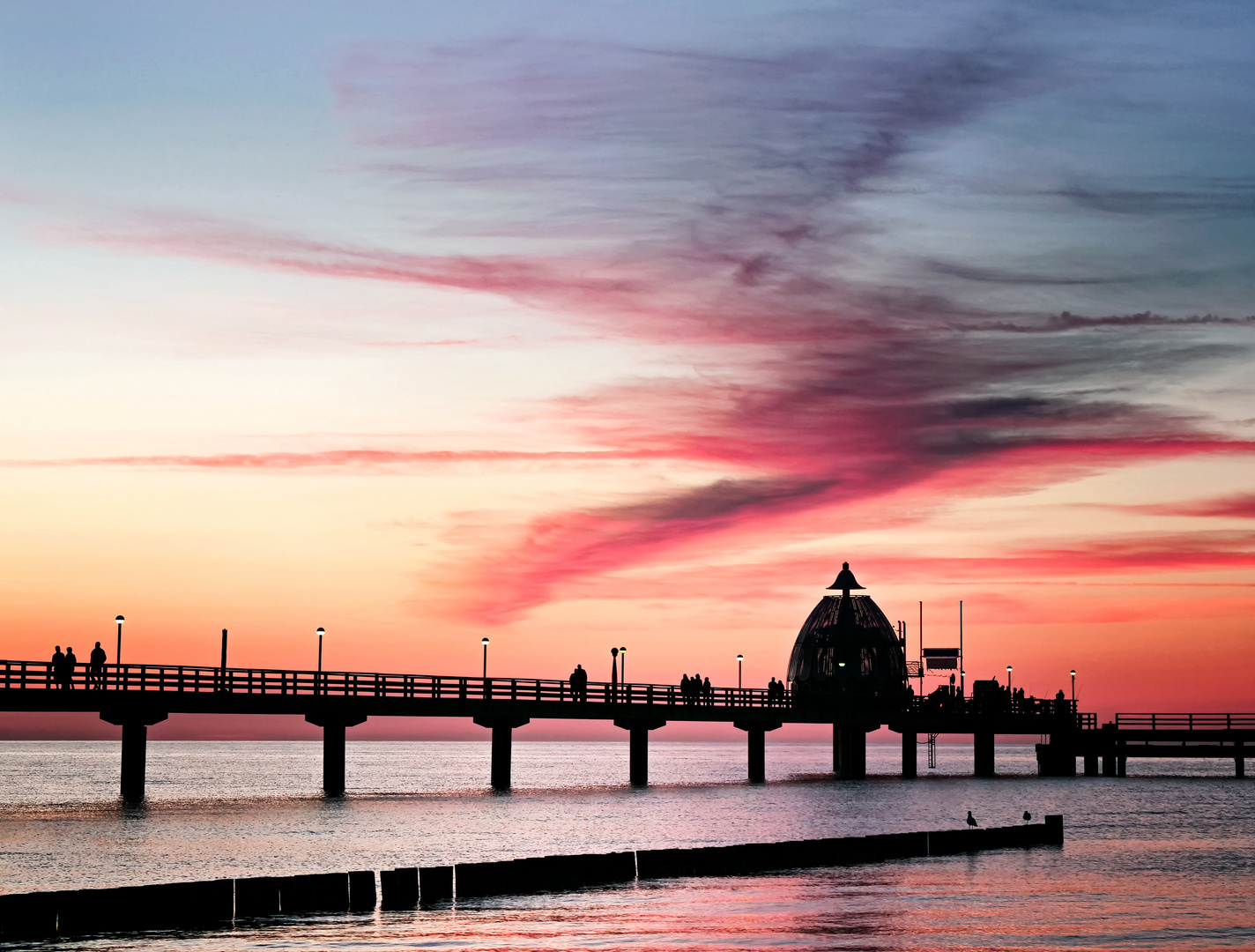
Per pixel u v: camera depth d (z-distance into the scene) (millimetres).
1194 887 41406
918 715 114812
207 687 72438
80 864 48125
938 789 100125
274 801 80375
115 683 69500
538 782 124688
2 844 53875
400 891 36656
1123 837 57812
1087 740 123312
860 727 114750
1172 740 121688
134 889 32969
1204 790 100562
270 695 74750
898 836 48000
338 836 58156
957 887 40812
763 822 66438
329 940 32031
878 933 33188
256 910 34688
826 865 45625
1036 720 123375
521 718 86375
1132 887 41250
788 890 39781
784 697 106562
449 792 93625
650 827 63438
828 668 140500
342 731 80875
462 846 54406
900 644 142250
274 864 48375
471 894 37906
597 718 91688
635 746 97000
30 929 31594
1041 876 43438
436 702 81875
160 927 33219
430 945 31484
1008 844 51844
